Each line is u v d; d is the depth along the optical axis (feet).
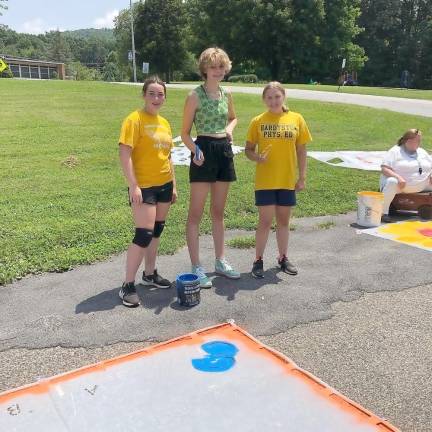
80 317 11.97
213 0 174.09
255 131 14.08
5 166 28.86
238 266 15.30
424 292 13.58
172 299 12.98
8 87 68.69
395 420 8.60
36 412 8.52
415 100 69.67
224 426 8.20
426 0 205.77
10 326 11.57
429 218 20.51
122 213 20.15
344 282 14.12
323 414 8.48
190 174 13.37
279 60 176.55
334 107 55.42
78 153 32.86
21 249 15.94
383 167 20.51
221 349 10.45
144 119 12.23
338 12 171.73
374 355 10.53
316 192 24.23
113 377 9.49
